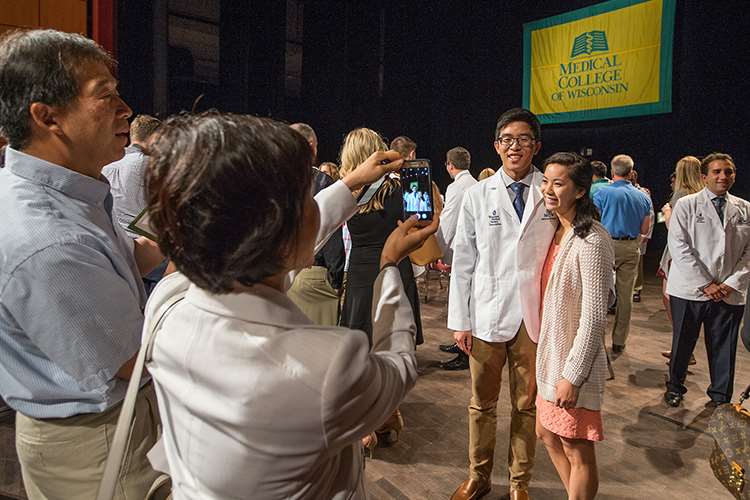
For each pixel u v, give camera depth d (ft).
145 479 3.51
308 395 1.91
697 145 28.78
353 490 2.35
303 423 1.93
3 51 3.22
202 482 2.08
